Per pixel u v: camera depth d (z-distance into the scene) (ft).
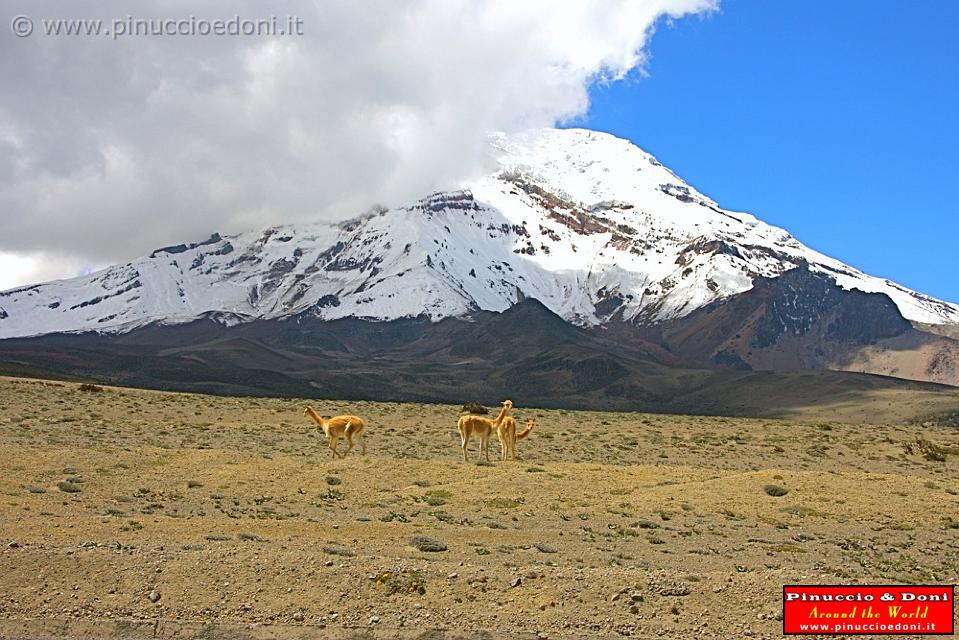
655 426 239.71
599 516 92.53
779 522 92.48
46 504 87.15
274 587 61.36
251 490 98.78
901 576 70.13
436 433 183.11
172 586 61.31
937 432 253.85
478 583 62.03
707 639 57.26
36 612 58.65
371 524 82.74
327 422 123.65
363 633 57.16
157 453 112.78
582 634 57.41
